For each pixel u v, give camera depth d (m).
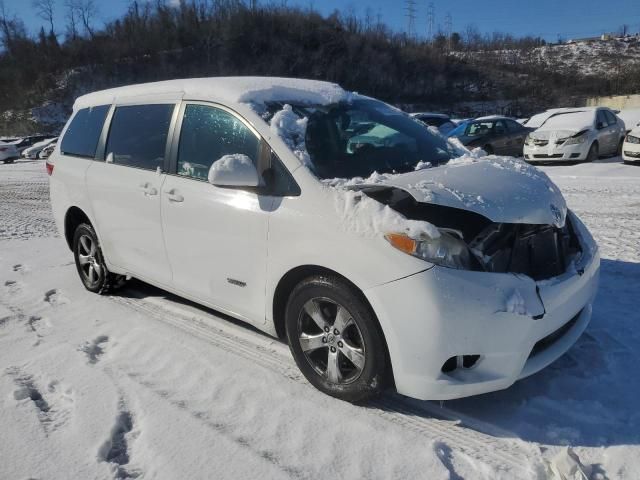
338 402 3.03
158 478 2.49
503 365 2.66
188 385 3.26
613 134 14.74
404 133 3.96
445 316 2.59
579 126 13.91
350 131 3.69
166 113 3.99
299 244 2.99
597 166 13.05
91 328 4.15
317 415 2.91
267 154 3.27
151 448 2.69
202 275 3.67
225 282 3.51
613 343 3.57
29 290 5.07
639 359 3.38
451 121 20.72
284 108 3.48
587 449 2.60
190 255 3.71
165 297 4.75
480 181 3.11
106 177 4.39
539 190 3.18
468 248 2.70
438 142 4.08
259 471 2.51
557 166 13.81
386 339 2.73
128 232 4.23
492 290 2.62
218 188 3.47
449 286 2.59
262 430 2.80
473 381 2.65
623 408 2.90
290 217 3.05
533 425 2.79
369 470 2.50
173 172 3.83
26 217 9.52
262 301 3.31
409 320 2.63
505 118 16.52
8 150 26.12
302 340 3.13
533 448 2.61
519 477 2.42
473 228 2.78
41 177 17.34
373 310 2.77
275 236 3.12
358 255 2.75
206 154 3.63
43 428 2.87
